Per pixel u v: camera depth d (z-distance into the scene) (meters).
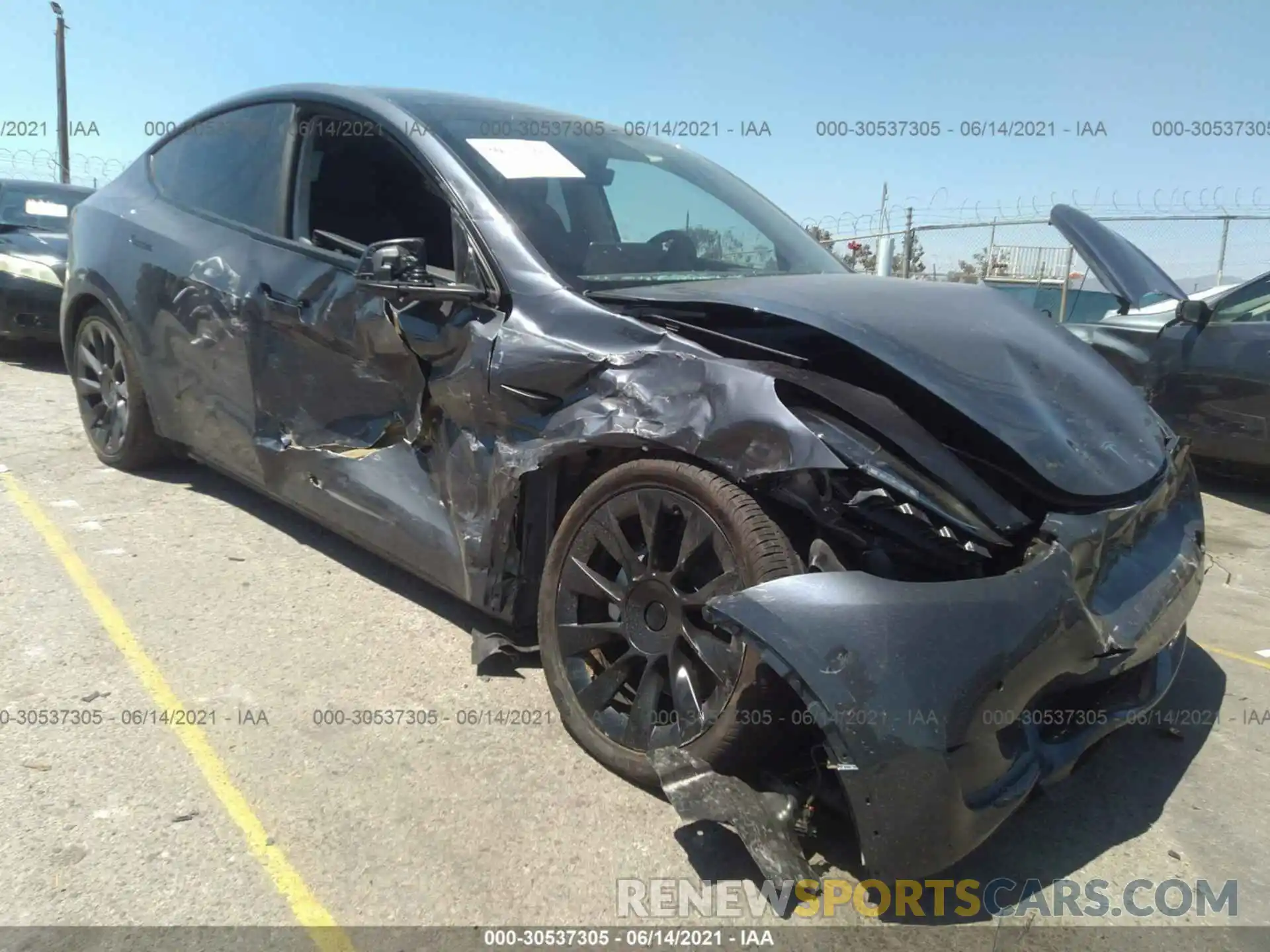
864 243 12.59
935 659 1.93
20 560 3.63
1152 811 2.57
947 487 2.18
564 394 2.55
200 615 3.28
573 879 2.12
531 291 2.72
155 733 2.58
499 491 2.66
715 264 3.33
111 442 4.62
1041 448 2.32
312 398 3.38
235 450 3.80
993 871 2.28
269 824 2.25
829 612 1.96
